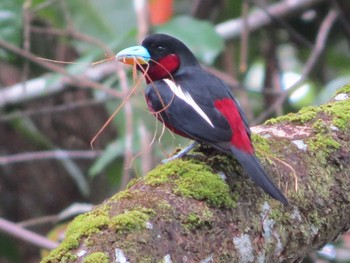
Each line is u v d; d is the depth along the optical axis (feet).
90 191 47.29
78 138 47.42
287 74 50.42
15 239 41.93
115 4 38.60
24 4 36.99
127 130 32.60
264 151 20.83
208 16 45.24
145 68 24.29
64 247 16.70
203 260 17.62
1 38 36.99
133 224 17.11
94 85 33.88
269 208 19.25
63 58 44.14
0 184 47.16
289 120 22.40
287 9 43.96
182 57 24.08
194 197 18.47
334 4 41.50
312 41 46.55
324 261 33.68
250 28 43.93
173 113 21.90
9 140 47.09
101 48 36.76
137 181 19.83
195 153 21.22
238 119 21.08
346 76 49.65
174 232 17.56
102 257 16.42
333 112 22.49
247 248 18.47
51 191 47.39
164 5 37.29
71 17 38.45
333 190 20.65
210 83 22.39
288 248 19.61
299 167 20.62
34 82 42.91
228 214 18.54
